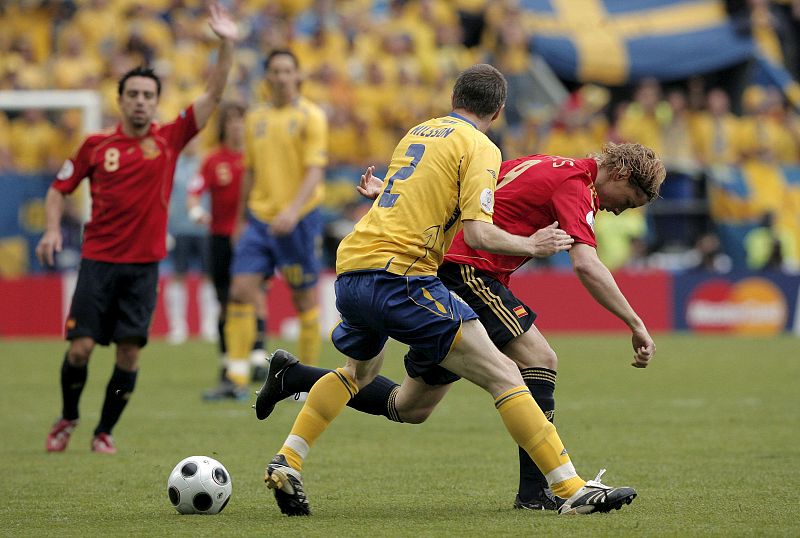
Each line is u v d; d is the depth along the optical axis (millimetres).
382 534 17547
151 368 47906
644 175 20234
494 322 20344
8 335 60281
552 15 83562
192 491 19562
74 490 22312
